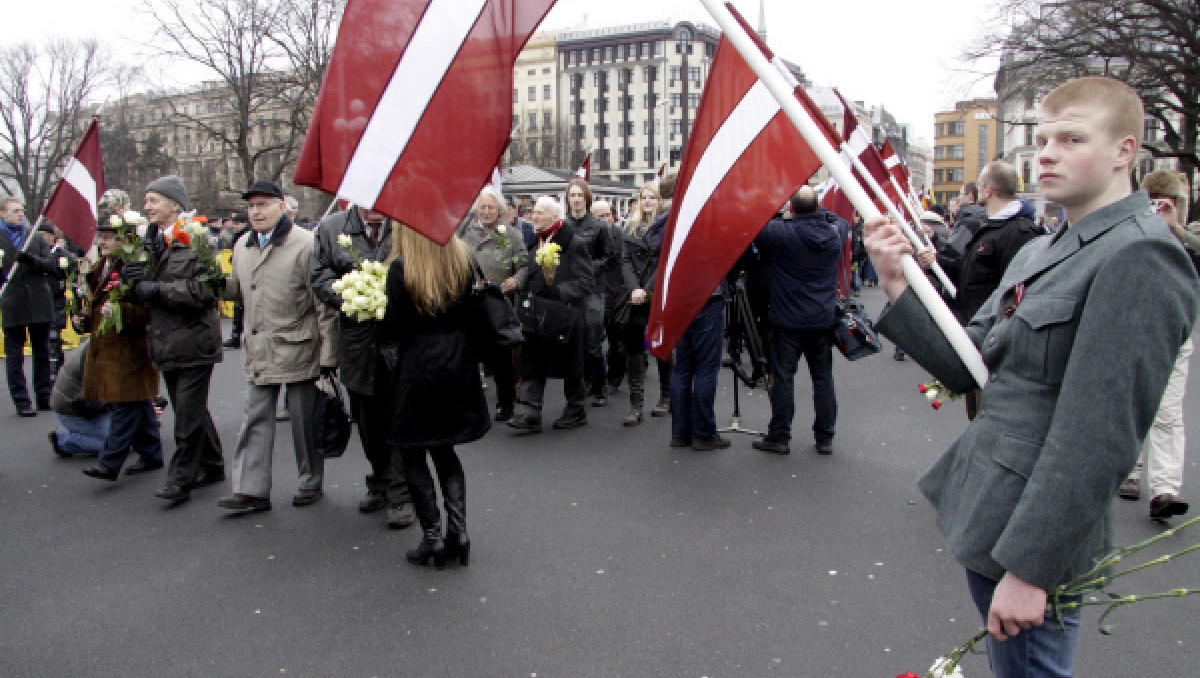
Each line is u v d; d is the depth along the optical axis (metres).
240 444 5.25
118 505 5.44
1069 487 1.68
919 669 3.28
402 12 3.47
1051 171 1.83
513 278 7.24
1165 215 5.09
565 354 7.23
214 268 5.27
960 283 5.14
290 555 4.57
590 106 101.56
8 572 4.37
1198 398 8.12
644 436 7.10
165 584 4.21
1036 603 1.74
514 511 5.19
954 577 4.12
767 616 3.74
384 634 3.65
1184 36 25.88
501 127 3.48
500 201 7.42
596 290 8.25
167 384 5.56
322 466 5.52
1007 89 29.58
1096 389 1.67
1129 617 3.67
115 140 42.78
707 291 5.02
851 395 8.71
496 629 3.67
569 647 3.50
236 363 11.38
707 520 4.96
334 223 5.03
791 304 6.12
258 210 5.12
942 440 6.75
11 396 8.48
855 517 4.98
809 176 4.73
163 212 5.43
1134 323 1.67
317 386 5.23
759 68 2.11
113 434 5.67
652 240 7.19
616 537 4.72
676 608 3.83
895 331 2.15
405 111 3.47
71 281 7.58
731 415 7.80
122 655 3.50
